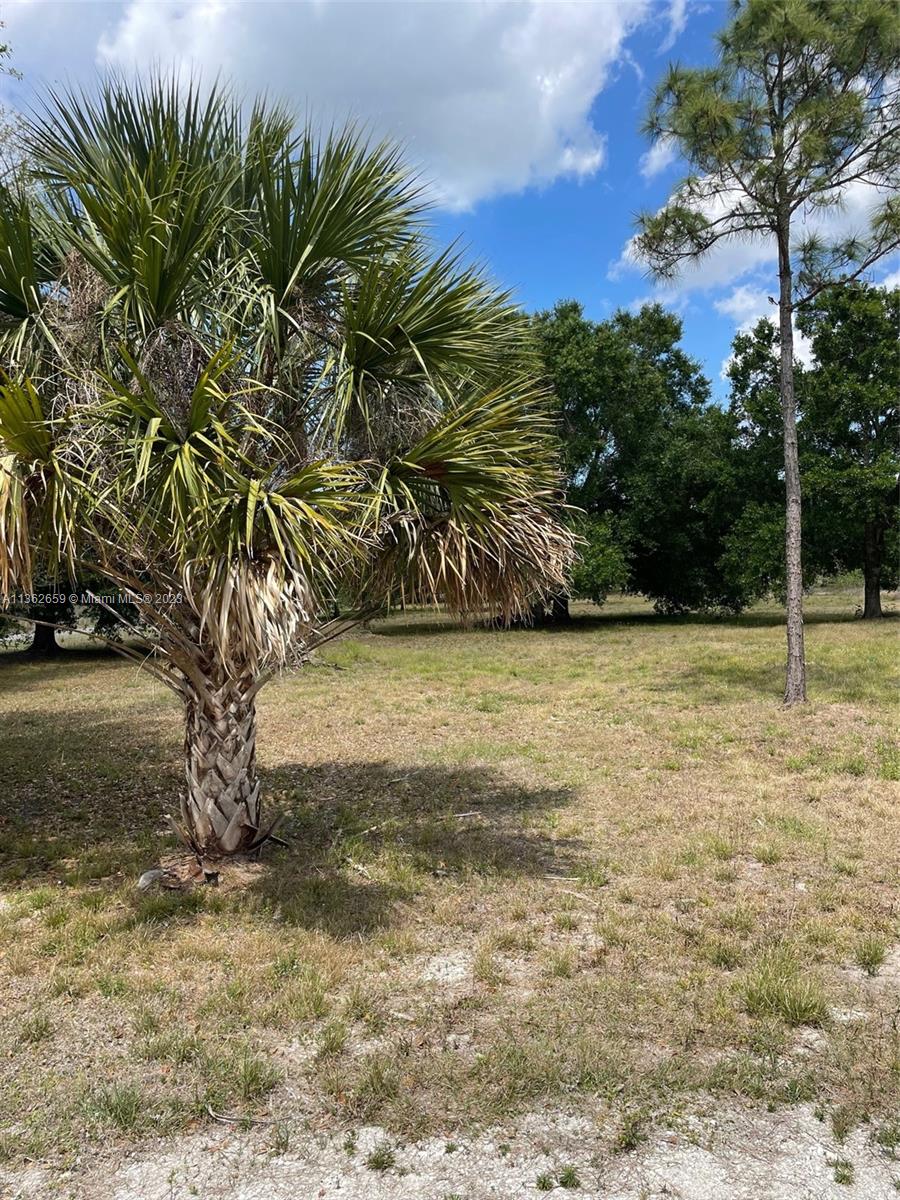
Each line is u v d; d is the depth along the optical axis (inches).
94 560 171.6
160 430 138.3
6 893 168.9
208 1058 106.3
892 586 1006.4
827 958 133.5
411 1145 91.2
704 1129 93.1
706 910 153.6
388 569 183.0
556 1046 108.4
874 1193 83.4
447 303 163.6
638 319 1080.8
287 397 161.2
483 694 434.0
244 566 133.0
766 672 462.6
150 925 148.9
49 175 166.6
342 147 162.4
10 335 156.0
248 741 182.1
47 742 328.2
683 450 898.7
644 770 264.7
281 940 142.5
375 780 261.9
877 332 802.8
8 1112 96.7
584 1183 85.3
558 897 161.3
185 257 151.0
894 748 275.7
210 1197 84.3
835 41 308.0
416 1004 121.0
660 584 997.2
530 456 179.9
